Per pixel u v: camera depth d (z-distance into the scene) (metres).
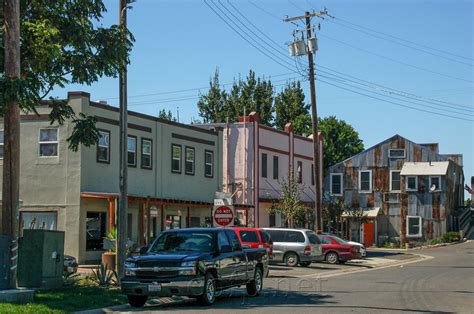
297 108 77.94
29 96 16.80
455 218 66.62
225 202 25.77
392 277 28.05
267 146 49.41
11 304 15.36
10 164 17.39
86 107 31.67
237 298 19.45
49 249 19.75
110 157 33.38
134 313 15.59
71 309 15.77
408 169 61.81
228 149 48.34
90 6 20.23
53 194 31.53
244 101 78.62
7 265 17.17
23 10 19.56
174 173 38.53
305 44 37.97
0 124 32.06
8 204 17.33
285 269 32.91
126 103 21.97
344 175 63.94
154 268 16.72
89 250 31.86
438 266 35.75
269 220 49.47
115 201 31.19
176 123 38.84
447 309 16.36
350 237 59.56
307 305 17.19
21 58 19.41
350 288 22.69
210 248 17.95
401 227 61.72
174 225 38.53
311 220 46.78
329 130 77.44
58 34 19.22
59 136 31.67
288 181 47.16
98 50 19.91
